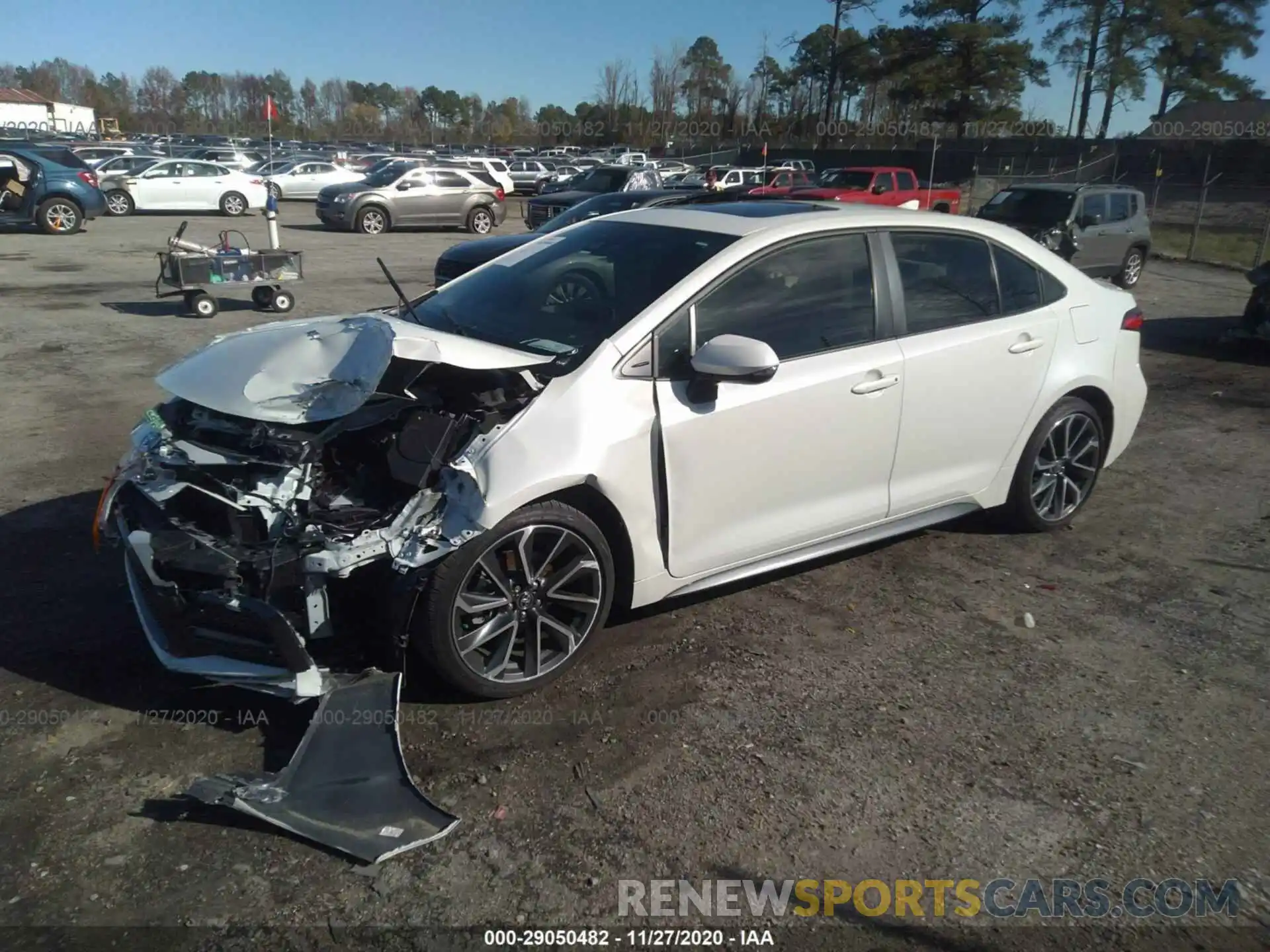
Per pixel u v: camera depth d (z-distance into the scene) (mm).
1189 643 4285
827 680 3885
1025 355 4891
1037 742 3523
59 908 2646
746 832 3023
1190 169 42875
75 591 4379
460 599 3443
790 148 49594
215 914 2650
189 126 84375
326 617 3395
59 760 3244
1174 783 3322
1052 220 16516
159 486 3447
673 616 4367
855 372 4242
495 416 3574
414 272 16266
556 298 4250
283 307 12109
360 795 3031
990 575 4910
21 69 97000
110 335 10258
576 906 2725
